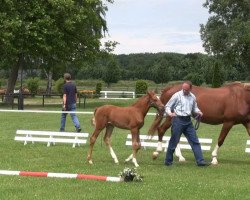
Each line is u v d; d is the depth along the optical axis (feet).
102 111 41.34
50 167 38.70
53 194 29.01
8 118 86.63
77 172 36.63
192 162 43.09
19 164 39.96
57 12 117.60
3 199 27.66
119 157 45.14
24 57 138.72
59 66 139.33
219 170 38.52
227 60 209.46
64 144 54.29
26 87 205.57
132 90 210.59
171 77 278.46
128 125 40.68
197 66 276.21
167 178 34.30
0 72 276.21
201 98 42.80
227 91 42.55
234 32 197.77
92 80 285.84
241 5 209.05
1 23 111.14
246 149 48.32
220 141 42.50
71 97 61.31
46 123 78.13
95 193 29.30
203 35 214.28
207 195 28.99
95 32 146.82
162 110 40.55
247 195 29.14
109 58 138.31
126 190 29.96
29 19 117.39
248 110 41.86
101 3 147.23
